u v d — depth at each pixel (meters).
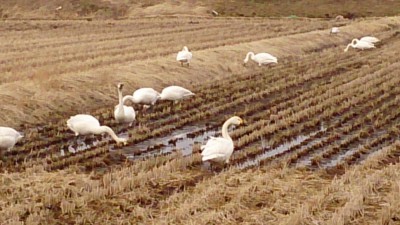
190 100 19.62
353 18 50.44
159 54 27.77
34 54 28.16
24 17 53.78
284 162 13.79
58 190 11.72
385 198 11.59
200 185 12.16
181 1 57.78
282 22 45.16
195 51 26.77
